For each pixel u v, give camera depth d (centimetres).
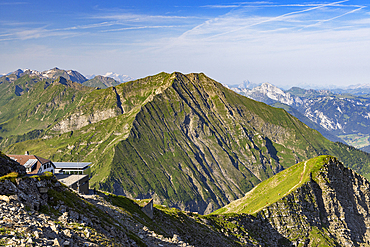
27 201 4925
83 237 4734
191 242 11031
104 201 8888
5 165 5962
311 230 18925
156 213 11981
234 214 18325
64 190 6406
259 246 16088
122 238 5950
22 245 3444
